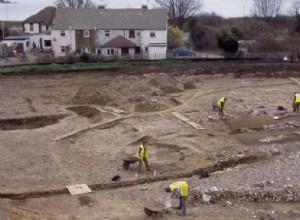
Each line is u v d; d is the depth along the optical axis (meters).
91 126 31.34
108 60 53.25
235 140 27.59
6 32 81.50
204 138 28.34
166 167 23.53
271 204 17.78
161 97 39.09
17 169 23.75
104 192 19.86
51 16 79.06
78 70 47.72
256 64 51.88
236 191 18.34
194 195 18.12
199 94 41.09
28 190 20.14
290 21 86.38
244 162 23.47
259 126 30.44
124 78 43.84
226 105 37.06
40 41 68.06
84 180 22.08
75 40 63.97
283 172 20.66
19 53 62.62
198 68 49.56
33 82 44.28
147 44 64.25
